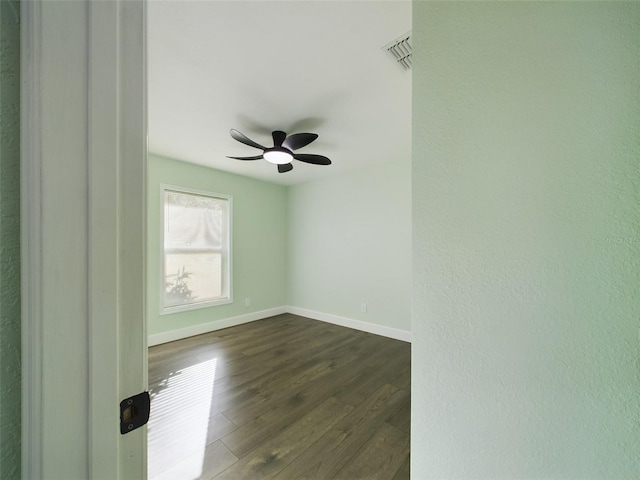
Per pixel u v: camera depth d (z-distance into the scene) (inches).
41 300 13.6
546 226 24.6
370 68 61.9
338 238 151.7
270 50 56.3
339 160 127.9
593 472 22.7
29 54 13.6
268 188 166.9
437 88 31.1
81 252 14.6
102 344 15.3
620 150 21.5
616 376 21.8
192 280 133.3
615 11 21.9
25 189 13.7
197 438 60.4
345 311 147.7
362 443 59.0
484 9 28.3
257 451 56.7
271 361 101.4
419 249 32.4
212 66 61.0
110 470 15.5
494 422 27.5
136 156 16.9
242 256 152.9
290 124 88.7
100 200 15.2
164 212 123.3
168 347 115.4
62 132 14.0
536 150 25.2
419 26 32.5
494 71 27.5
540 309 25.0
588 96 22.8
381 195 134.8
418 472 32.8
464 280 29.3
